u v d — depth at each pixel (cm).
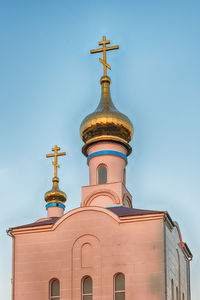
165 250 4175
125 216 4309
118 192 4803
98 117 5053
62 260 4334
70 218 4422
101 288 4188
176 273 4509
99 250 4284
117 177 4972
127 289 4134
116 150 5044
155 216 4259
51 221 4659
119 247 4253
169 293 4178
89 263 4281
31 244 4428
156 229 4231
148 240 4219
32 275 4344
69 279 4275
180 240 4800
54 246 4381
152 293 4084
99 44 5438
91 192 4859
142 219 4275
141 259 4184
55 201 6550
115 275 4209
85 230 4359
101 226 4338
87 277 4272
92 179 4981
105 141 5047
